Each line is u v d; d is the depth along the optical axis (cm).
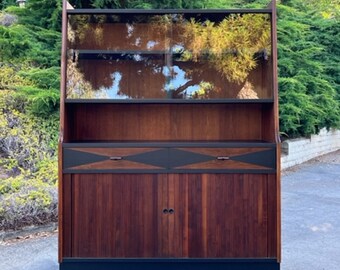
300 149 758
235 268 279
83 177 278
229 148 279
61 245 277
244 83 330
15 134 501
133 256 280
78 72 312
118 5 634
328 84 765
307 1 1075
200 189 279
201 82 337
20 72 561
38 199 377
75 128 329
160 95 337
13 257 310
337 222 397
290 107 676
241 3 799
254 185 279
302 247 330
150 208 279
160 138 337
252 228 279
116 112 335
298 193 521
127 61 334
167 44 337
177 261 280
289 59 723
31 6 647
